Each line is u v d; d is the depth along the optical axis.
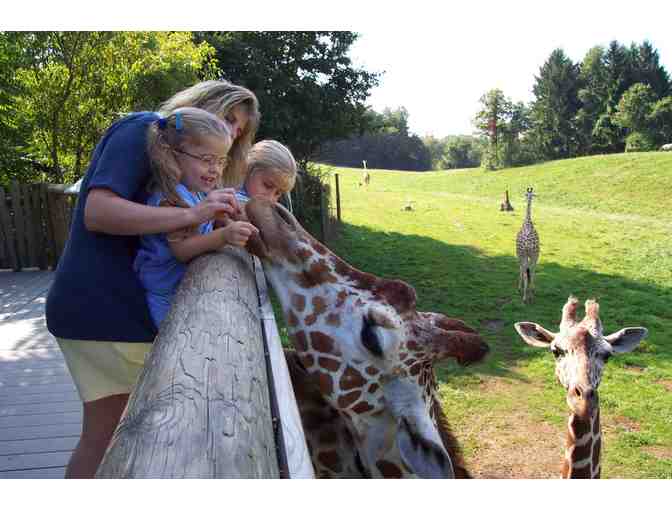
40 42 11.54
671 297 11.42
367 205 24.22
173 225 1.64
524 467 5.32
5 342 5.98
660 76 48.50
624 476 5.24
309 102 14.05
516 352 8.34
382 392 1.79
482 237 17.48
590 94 48.41
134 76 11.66
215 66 13.36
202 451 0.79
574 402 3.48
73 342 1.86
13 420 4.01
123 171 1.71
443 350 1.82
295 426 1.08
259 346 1.28
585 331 3.71
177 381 0.97
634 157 31.88
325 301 1.79
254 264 2.38
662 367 7.94
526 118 49.75
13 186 10.56
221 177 2.03
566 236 17.78
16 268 10.72
